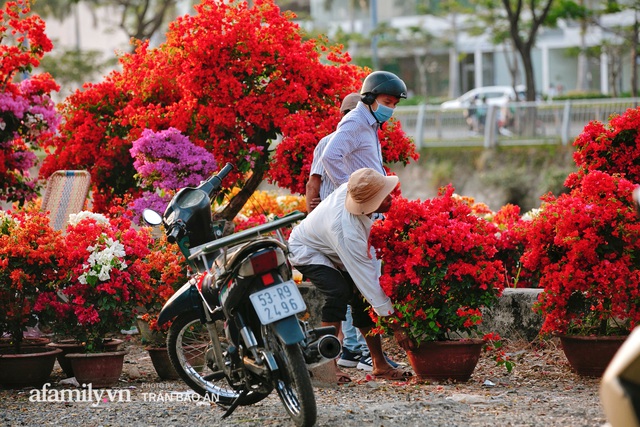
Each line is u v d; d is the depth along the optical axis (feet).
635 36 150.10
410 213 33.09
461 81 238.27
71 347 37.27
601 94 180.96
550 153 122.11
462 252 33.09
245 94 49.19
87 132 52.80
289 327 25.72
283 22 49.29
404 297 33.30
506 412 28.22
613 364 17.58
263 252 25.80
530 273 45.65
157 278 37.65
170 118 50.21
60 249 35.70
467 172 128.16
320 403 30.50
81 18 240.32
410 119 135.85
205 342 34.12
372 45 221.46
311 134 46.14
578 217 33.37
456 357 33.68
